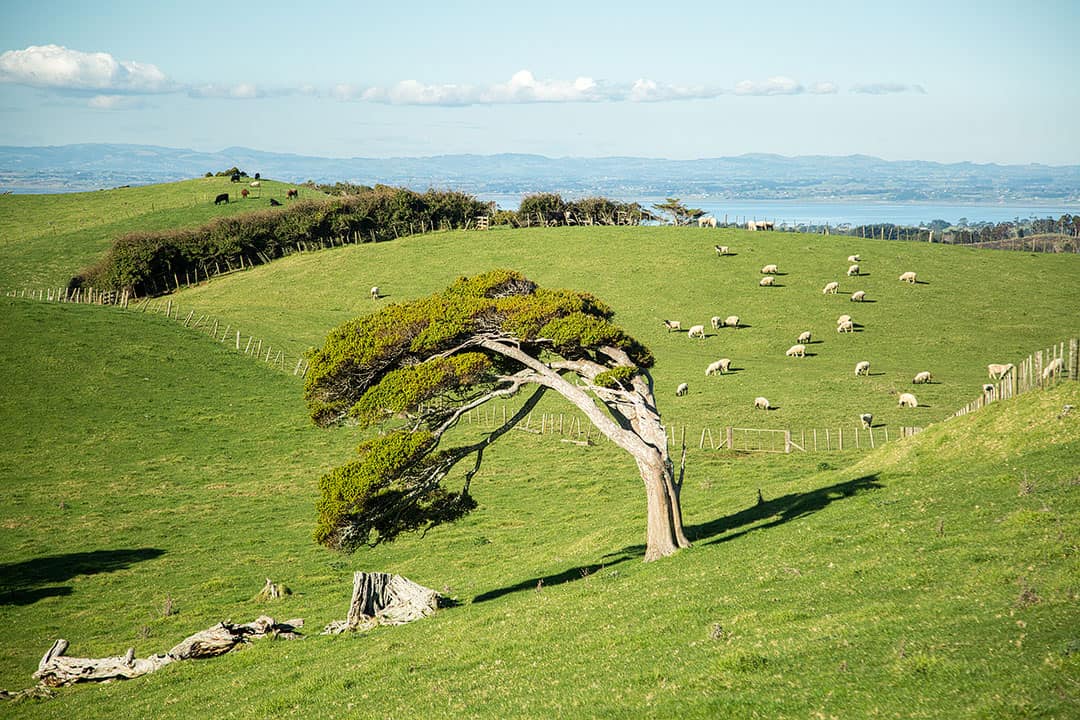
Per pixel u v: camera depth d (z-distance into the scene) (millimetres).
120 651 29625
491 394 31703
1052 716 12008
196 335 83562
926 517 26359
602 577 29469
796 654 16859
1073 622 14984
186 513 48844
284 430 64875
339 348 31578
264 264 131375
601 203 149500
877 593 20078
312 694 21266
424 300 33188
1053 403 33781
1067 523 21438
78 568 40281
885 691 14148
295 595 36031
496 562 38656
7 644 31078
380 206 142625
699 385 74312
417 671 21562
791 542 27156
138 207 172000
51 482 53094
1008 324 90062
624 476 53750
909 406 65188
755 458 54344
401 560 40656
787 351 84562
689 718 14820
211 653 27453
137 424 63375
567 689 17844
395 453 29641
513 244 125188
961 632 15930
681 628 20719
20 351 71688
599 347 31656
